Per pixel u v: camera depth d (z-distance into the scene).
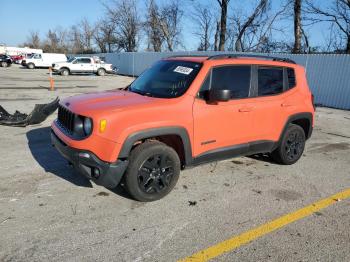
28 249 3.31
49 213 4.02
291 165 6.26
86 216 3.99
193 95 4.55
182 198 4.60
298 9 23.94
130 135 4.01
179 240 3.61
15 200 4.30
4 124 8.37
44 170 5.36
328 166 6.37
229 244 3.58
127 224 3.87
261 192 4.96
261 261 3.32
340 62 15.82
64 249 3.35
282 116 5.73
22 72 33.69
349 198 4.91
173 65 5.14
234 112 4.96
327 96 16.45
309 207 4.55
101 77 32.31
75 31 83.44
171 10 42.97
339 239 3.79
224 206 4.44
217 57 4.96
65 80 26.03
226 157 5.12
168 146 4.41
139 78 5.50
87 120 4.01
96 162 3.96
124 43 54.62
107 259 3.23
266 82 5.51
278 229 3.94
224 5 28.11
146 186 4.33
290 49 26.31
